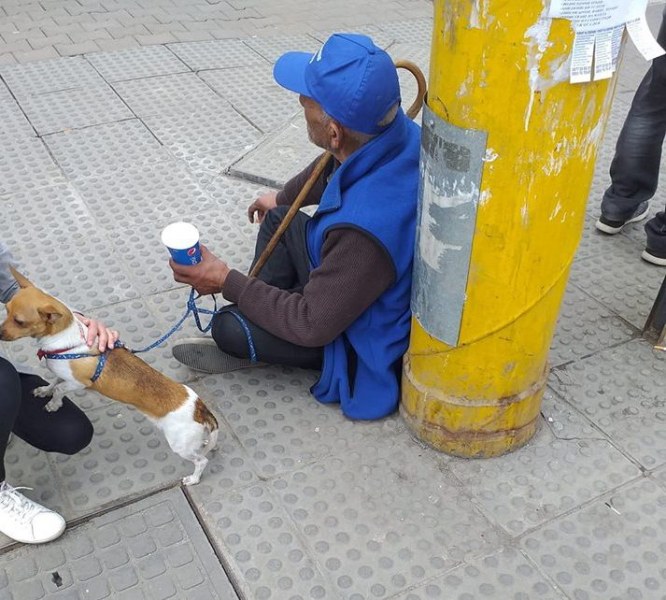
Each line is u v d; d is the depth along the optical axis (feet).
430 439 8.04
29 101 15.24
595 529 7.32
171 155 13.71
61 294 10.28
